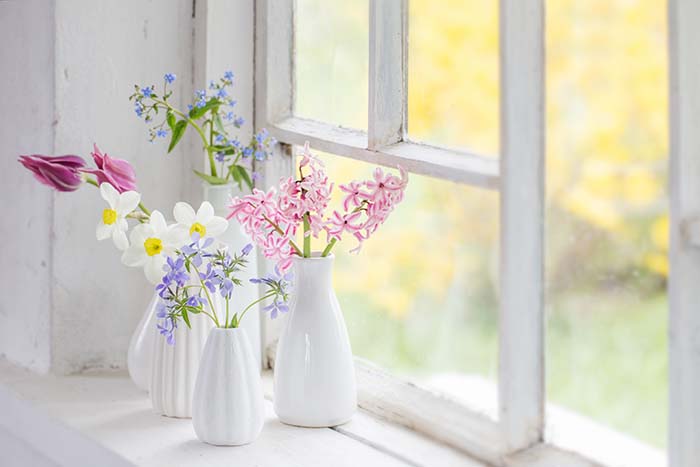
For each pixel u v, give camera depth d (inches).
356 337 78.4
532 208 66.4
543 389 67.2
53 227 76.5
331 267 71.1
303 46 78.0
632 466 65.6
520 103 65.9
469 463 67.6
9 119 79.3
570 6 86.9
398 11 72.6
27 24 77.4
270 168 77.5
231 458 68.3
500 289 66.2
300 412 71.1
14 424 76.2
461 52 76.7
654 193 83.1
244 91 78.0
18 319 79.6
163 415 72.9
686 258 61.1
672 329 61.4
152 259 71.7
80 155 76.7
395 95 72.7
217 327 69.8
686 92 60.9
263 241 70.7
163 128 78.5
